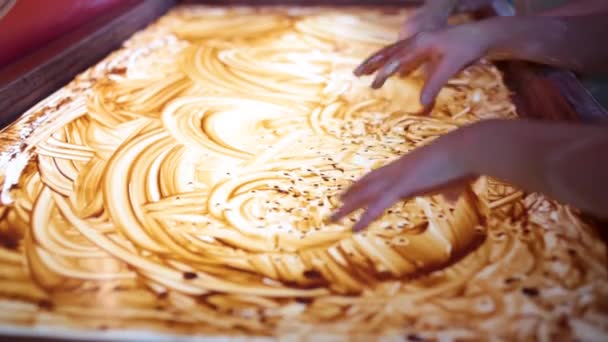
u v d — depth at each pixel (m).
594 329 0.62
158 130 1.00
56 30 1.27
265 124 1.02
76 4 1.32
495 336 0.62
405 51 0.93
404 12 1.54
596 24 1.01
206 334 0.62
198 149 0.95
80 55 1.22
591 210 0.65
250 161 0.92
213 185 0.86
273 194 0.84
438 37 0.93
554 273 0.69
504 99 1.07
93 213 0.81
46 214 0.80
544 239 0.74
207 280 0.70
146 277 0.70
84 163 0.91
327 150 0.95
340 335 0.62
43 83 1.11
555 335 0.61
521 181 0.66
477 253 0.73
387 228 0.78
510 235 0.75
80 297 0.67
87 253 0.74
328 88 1.14
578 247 0.73
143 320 0.64
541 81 1.05
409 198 0.75
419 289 0.68
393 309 0.65
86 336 0.62
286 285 0.69
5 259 0.72
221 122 1.03
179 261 0.73
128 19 1.41
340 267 0.71
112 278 0.70
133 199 0.83
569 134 0.65
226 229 0.78
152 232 0.77
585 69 1.04
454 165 0.68
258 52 1.31
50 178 0.87
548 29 0.99
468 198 0.82
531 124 0.67
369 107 1.08
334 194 0.84
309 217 0.80
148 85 1.16
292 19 1.50
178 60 1.27
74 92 1.13
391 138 0.98
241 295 0.68
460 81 1.14
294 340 0.62
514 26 0.98
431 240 0.75
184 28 1.46
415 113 1.05
